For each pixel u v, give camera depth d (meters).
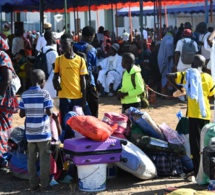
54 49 9.05
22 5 22.09
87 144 6.40
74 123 6.59
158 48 15.36
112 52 15.92
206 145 6.35
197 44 13.88
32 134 6.45
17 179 7.25
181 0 23.78
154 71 15.27
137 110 7.32
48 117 6.54
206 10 16.19
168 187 6.61
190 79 6.62
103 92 15.70
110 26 32.66
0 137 7.56
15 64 16.55
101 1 22.83
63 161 7.02
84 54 8.02
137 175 6.85
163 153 7.17
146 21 31.52
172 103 13.91
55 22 29.22
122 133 7.13
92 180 6.49
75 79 7.49
